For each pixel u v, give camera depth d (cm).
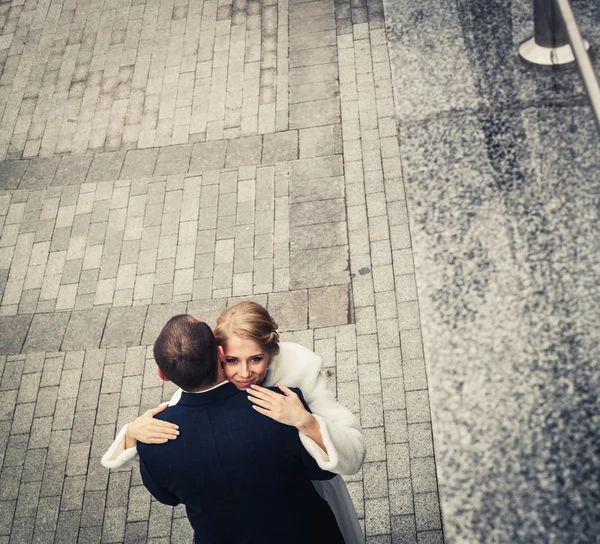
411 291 537
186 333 231
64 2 874
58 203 665
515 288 149
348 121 664
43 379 546
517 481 134
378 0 762
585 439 133
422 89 181
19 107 767
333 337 524
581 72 139
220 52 766
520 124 164
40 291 604
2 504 486
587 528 126
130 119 727
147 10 838
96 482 485
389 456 457
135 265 605
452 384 146
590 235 148
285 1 797
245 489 236
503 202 158
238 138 680
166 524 459
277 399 234
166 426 239
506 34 179
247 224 611
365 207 597
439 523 427
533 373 142
